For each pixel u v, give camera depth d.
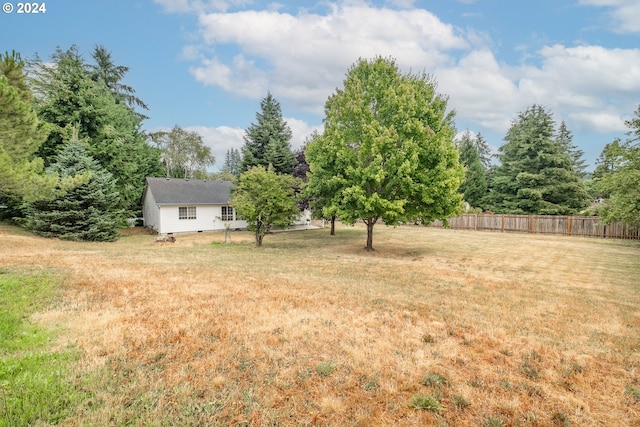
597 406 2.89
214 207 23.58
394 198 12.34
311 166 13.62
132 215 23.81
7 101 7.70
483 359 3.71
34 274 6.71
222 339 3.95
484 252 13.34
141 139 27.97
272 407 2.71
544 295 6.82
